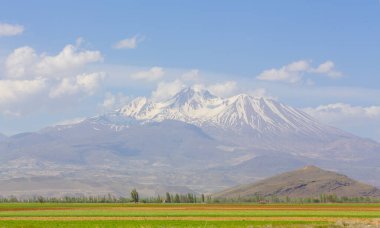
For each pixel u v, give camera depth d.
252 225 117.12
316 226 108.88
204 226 116.00
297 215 160.75
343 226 108.62
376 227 106.06
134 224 126.31
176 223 128.12
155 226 117.94
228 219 142.50
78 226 121.44
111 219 144.38
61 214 168.88
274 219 141.50
